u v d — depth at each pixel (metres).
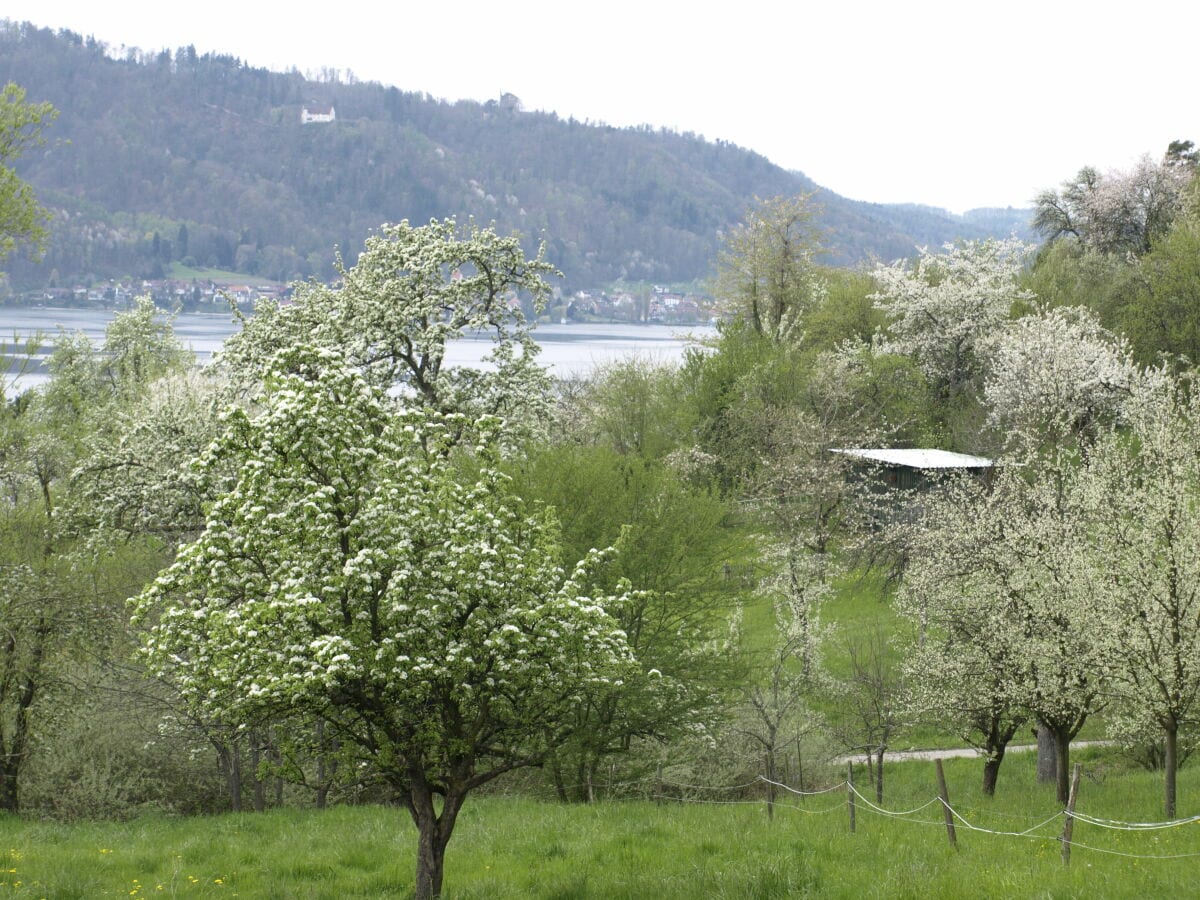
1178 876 14.83
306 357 15.76
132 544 32.28
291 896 16.06
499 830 20.88
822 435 55.25
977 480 37.81
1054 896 13.98
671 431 63.56
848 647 42.12
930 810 24.31
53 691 28.30
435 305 34.53
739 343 66.69
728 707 29.53
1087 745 36.44
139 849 19.86
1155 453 23.91
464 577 14.52
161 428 34.34
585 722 25.64
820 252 78.12
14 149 28.81
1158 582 22.05
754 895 15.08
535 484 27.83
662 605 27.23
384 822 22.61
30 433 32.25
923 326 69.38
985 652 27.61
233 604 15.53
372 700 14.52
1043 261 85.25
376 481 15.44
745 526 40.31
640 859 17.95
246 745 27.83
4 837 21.31
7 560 28.19
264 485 14.58
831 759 32.25
